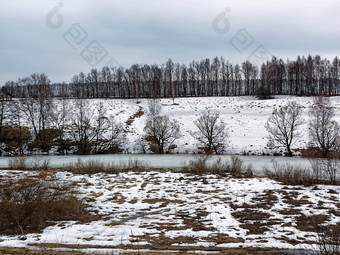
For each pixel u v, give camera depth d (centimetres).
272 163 2441
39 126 4438
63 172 1872
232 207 1054
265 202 1104
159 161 2642
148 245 686
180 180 1579
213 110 5672
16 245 683
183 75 9131
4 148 3991
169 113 5609
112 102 6512
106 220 917
